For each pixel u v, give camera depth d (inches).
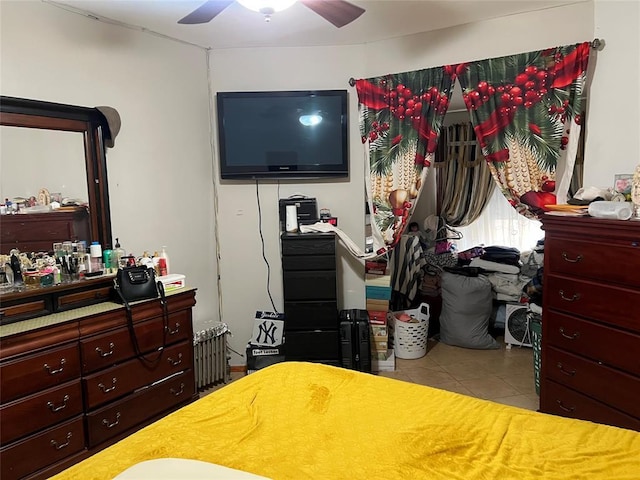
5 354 75.1
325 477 47.0
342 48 135.0
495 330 162.9
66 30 101.3
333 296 123.6
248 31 121.9
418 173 127.3
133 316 94.6
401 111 127.9
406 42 128.2
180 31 120.3
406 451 51.4
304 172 134.2
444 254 170.6
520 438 53.2
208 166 138.0
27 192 93.7
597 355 87.7
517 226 175.9
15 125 91.6
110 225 110.0
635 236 78.9
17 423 76.7
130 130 116.1
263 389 67.2
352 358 126.6
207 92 136.4
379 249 130.7
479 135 117.9
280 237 131.5
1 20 90.0
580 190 100.9
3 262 87.4
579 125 106.9
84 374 86.5
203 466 46.0
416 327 143.7
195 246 135.3
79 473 47.4
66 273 91.7
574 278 91.6
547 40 111.7
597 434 53.5
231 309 144.1
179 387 105.3
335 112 132.2
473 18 116.4
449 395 64.6
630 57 96.9
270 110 132.5
